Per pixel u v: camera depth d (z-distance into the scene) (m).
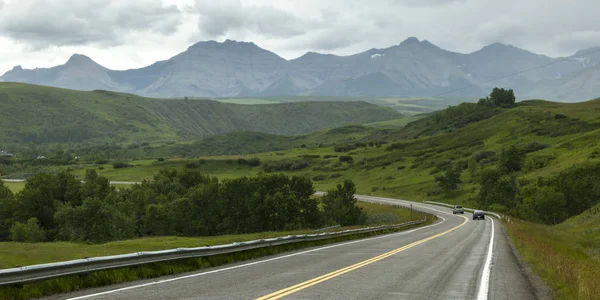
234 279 14.72
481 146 197.25
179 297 11.45
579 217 74.62
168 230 102.81
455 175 138.12
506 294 12.63
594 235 45.50
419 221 65.75
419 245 29.59
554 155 140.62
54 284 12.41
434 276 15.69
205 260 19.00
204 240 33.19
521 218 91.69
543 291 13.51
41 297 11.63
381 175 183.62
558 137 178.50
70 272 12.90
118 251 24.22
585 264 18.16
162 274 16.06
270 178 106.56
